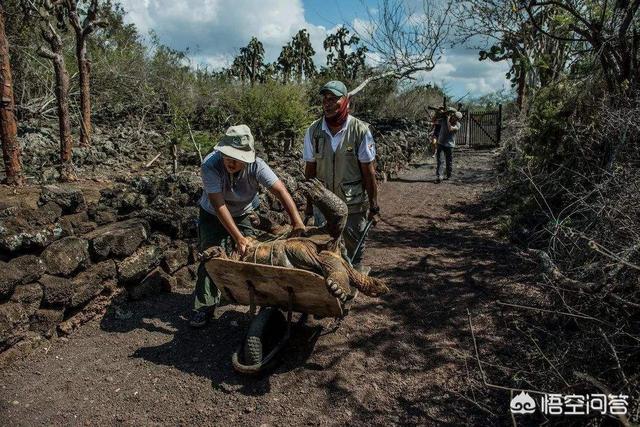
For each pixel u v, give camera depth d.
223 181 3.69
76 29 7.88
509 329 4.07
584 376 2.64
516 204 7.19
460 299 4.68
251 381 3.46
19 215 3.67
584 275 3.63
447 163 10.77
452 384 3.46
